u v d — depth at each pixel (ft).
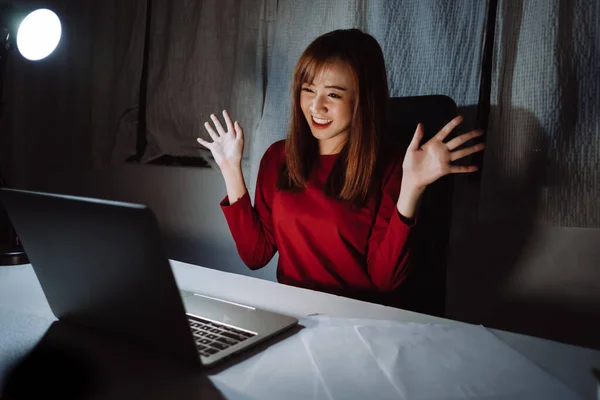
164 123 6.74
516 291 4.99
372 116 4.93
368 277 5.08
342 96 5.06
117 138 7.11
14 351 2.34
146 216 1.89
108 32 7.11
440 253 4.30
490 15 4.66
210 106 6.37
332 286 5.29
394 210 4.56
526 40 4.56
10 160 7.99
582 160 4.43
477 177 4.88
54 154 7.91
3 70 5.03
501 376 2.14
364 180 4.99
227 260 6.66
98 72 7.22
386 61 5.13
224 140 5.63
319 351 2.38
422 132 4.28
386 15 5.11
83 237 2.19
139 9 6.79
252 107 6.07
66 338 2.49
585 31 4.32
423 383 2.07
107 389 2.00
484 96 4.74
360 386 2.05
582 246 4.66
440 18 4.87
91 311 2.48
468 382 2.09
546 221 4.63
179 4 6.50
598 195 4.41
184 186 6.86
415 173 4.35
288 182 5.45
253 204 6.07
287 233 5.49
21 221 2.42
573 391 2.02
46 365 2.20
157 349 2.31
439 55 4.91
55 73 7.70
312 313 2.95
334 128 5.14
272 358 2.30
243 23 6.05
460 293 5.26
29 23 4.79
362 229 5.06
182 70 6.54
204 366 2.16
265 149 5.90
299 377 2.12
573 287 4.73
